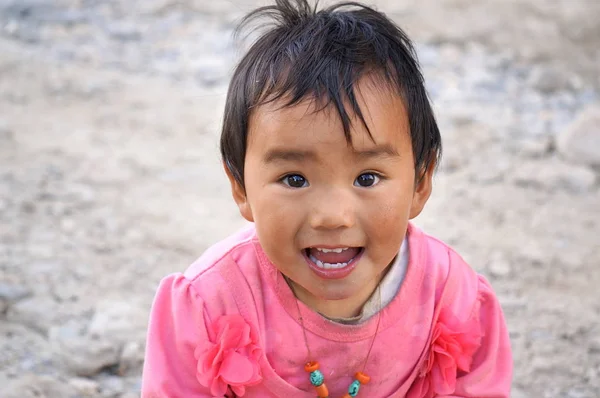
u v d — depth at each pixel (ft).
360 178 7.38
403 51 7.82
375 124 7.22
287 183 7.36
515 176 18.58
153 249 15.20
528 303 13.48
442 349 8.42
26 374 11.23
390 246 7.58
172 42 27.68
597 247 15.49
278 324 8.19
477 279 9.08
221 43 27.37
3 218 15.99
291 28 7.80
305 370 8.22
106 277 14.10
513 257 15.02
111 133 20.84
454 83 24.23
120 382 11.54
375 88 7.32
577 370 11.77
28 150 19.42
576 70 25.94
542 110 22.77
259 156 7.41
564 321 12.94
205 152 20.01
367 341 8.25
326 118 7.08
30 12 29.86
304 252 7.52
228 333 7.98
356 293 7.86
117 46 27.43
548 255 15.07
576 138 19.49
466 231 16.05
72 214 16.42
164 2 30.78
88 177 18.21
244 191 8.05
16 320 12.74
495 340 8.90
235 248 8.42
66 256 14.70
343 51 7.41
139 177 18.44
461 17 29.07
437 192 17.85
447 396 8.64
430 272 8.57
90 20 29.48
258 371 7.99
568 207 17.21
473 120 21.72
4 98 22.66
